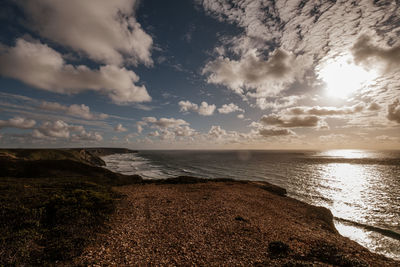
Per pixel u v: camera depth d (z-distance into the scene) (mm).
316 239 14398
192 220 16500
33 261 7973
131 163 146500
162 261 9555
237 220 17344
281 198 32375
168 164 131750
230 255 10641
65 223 11914
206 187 35031
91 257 9047
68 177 39875
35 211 12414
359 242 21297
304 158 178125
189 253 10625
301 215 23719
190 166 115625
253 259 10211
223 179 46719
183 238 12648
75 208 14086
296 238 14156
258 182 47969
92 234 11453
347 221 27453
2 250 7914
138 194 26062
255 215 19906
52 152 101375
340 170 88688
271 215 21047
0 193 17406
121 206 18891
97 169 54938
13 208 12391
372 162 132375
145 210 18516
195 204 22188
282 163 124938
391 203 37250
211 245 11867
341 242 14836
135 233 12773
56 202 14508
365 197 41969
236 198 27406
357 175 73750
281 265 9242
